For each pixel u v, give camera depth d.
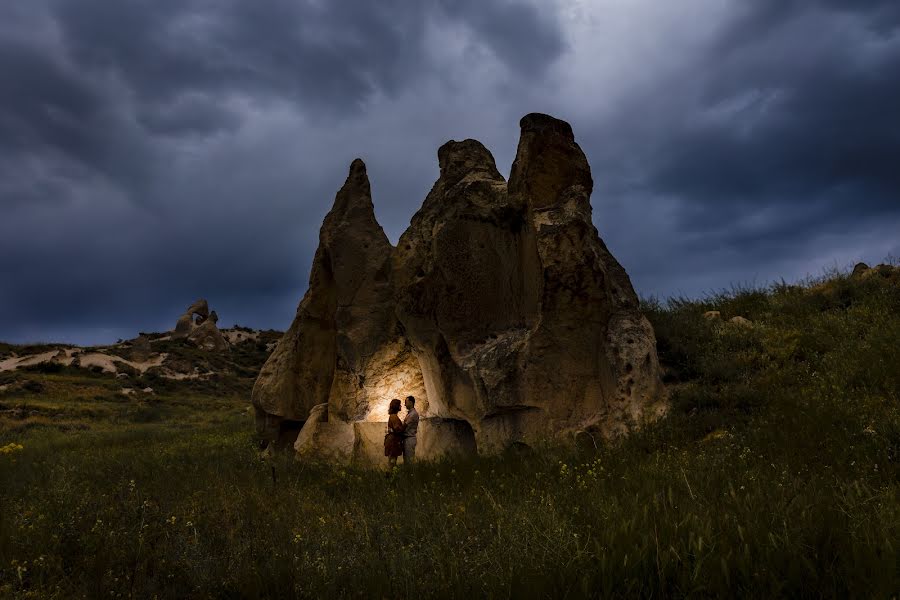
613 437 9.05
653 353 10.12
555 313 10.18
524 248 10.83
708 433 8.27
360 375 13.39
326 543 4.61
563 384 10.08
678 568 3.35
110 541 4.77
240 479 8.86
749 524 3.77
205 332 62.34
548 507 4.88
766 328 11.83
